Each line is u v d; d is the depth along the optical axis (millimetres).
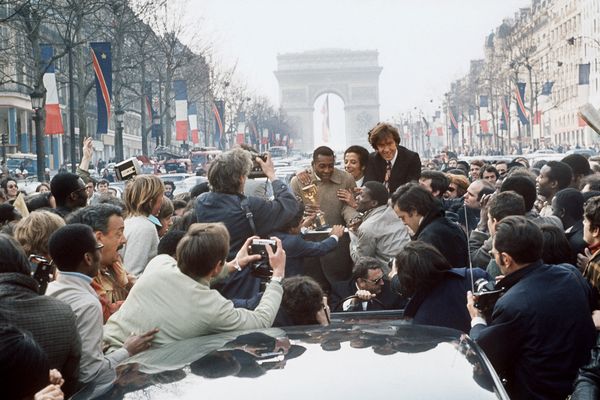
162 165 59938
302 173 10445
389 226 9383
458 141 151625
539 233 6066
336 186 10625
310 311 6152
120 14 55438
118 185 32594
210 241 5969
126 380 4289
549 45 125875
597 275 6879
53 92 41750
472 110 129250
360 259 8367
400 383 3988
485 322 6156
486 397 3963
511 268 6098
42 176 40500
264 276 6457
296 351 4391
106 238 7172
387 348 4410
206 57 99062
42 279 5969
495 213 8047
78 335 5582
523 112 86062
